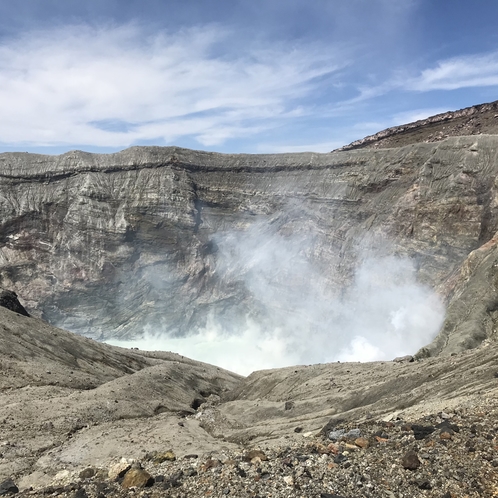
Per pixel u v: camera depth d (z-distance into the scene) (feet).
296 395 138.62
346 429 57.21
